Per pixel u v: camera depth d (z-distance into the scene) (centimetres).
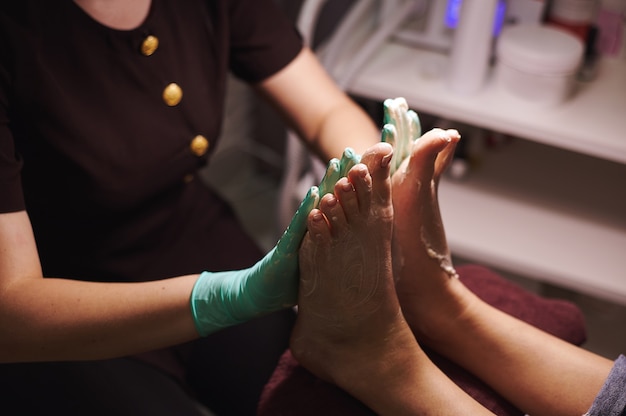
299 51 106
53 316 76
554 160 153
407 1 135
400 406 77
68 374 91
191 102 95
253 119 190
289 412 82
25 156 87
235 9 99
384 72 133
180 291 77
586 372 81
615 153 121
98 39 86
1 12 80
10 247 77
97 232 98
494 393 84
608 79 136
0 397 89
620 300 129
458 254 137
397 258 82
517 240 135
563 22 135
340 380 79
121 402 89
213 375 101
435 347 86
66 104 84
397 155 79
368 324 76
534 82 125
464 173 146
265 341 103
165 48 91
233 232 115
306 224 71
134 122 90
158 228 103
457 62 126
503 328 84
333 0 161
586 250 134
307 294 75
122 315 77
